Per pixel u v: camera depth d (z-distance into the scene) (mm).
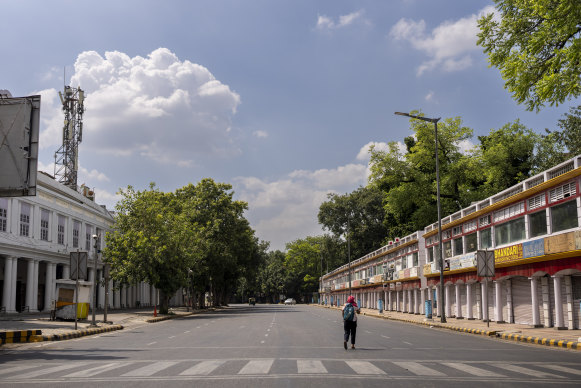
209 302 106188
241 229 75875
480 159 53625
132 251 47562
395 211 58438
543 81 14117
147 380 10125
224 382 9758
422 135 53438
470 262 34500
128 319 39531
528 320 28359
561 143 48188
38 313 43688
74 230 55094
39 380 10258
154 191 53688
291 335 23000
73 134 64312
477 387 9211
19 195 18688
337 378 10195
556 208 24281
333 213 96625
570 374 10938
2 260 45812
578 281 23797
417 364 12555
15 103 19000
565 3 13102
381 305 50312
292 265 144500
